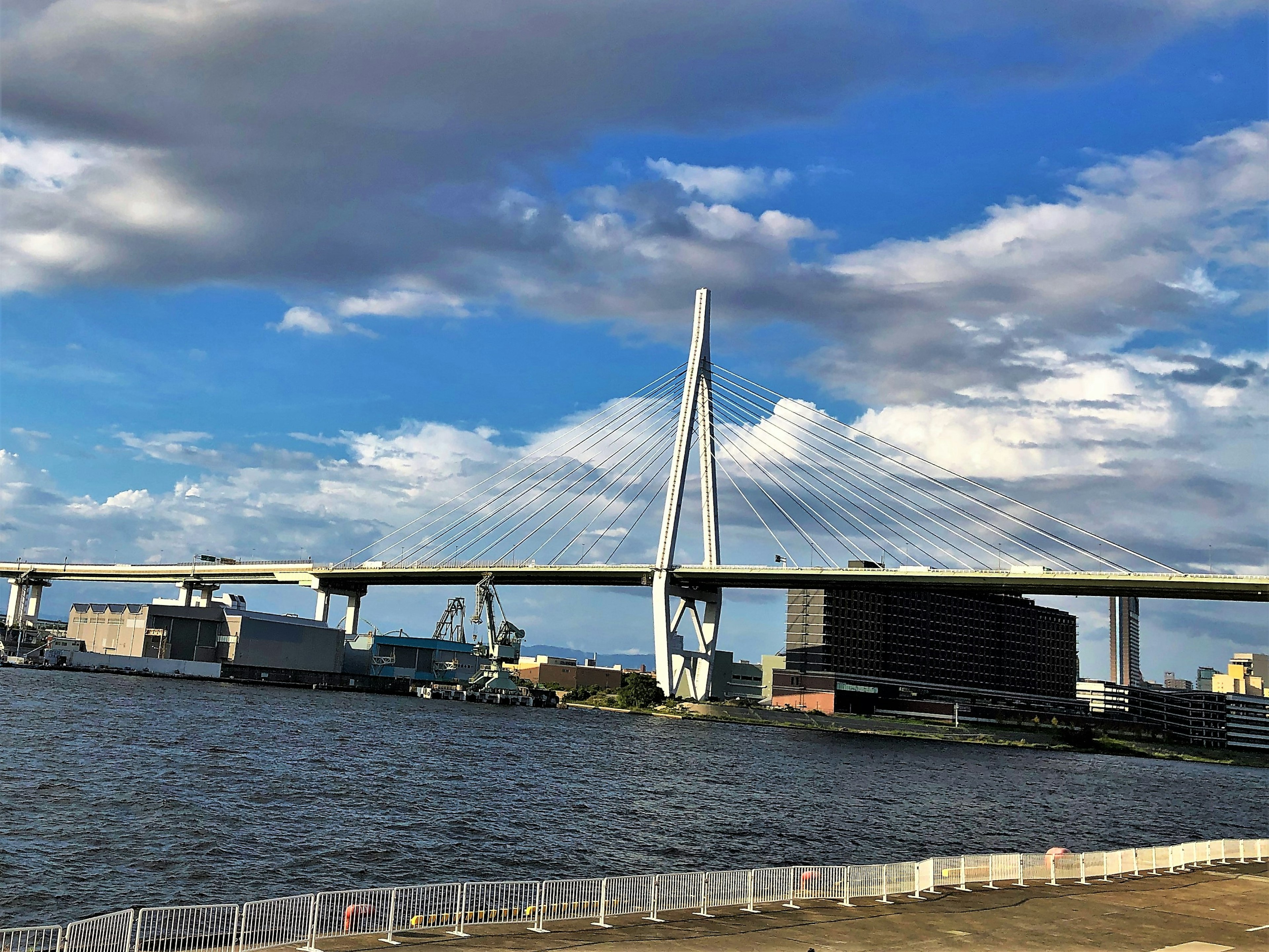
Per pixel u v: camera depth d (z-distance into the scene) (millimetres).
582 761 138750
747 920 43125
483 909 46906
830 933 41875
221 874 60375
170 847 65562
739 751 182000
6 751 99188
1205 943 43312
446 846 72188
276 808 81312
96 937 37375
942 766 187250
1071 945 42125
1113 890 53594
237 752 112875
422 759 123875
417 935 38656
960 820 106062
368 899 54094
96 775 90125
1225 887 56344
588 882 43312
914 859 80000
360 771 106625
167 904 53781
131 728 127375
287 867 63031
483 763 125500
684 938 39844
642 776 126000
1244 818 136875
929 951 40125
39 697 162000
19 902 52188
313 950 36625
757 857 76188
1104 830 107438
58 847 63531
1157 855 61062
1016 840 94438
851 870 48438
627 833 82688
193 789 86750
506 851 72188
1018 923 45250
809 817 99625
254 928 38625
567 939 39000
